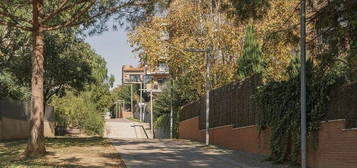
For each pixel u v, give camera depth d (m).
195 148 25.92
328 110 15.62
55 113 51.09
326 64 14.73
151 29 34.78
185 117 42.25
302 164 14.99
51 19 20.52
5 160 17.42
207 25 33.78
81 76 33.09
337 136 14.87
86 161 17.84
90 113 55.75
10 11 19.31
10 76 32.66
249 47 27.91
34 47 19.00
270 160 19.31
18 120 32.38
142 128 72.69
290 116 17.92
